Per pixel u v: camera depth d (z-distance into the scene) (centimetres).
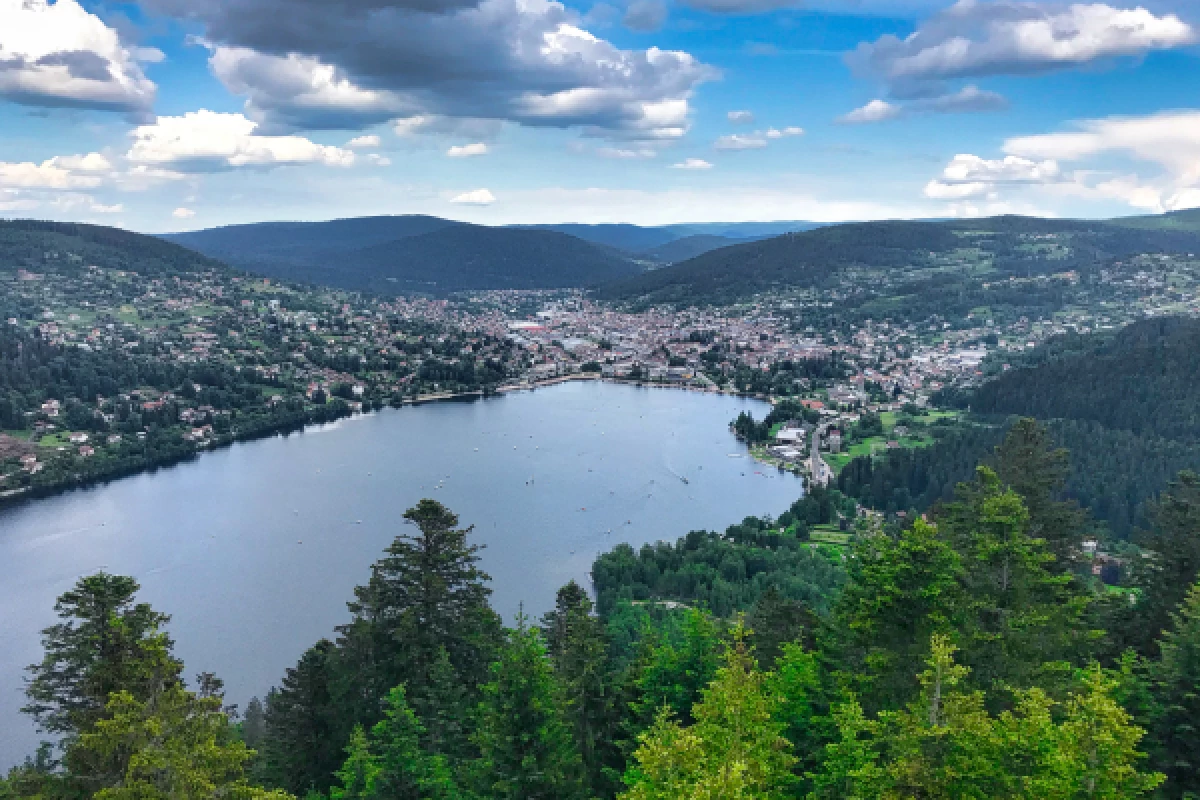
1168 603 5969
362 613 6450
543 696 4316
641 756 3127
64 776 3666
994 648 4103
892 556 4400
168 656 4069
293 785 5688
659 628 10450
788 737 4441
